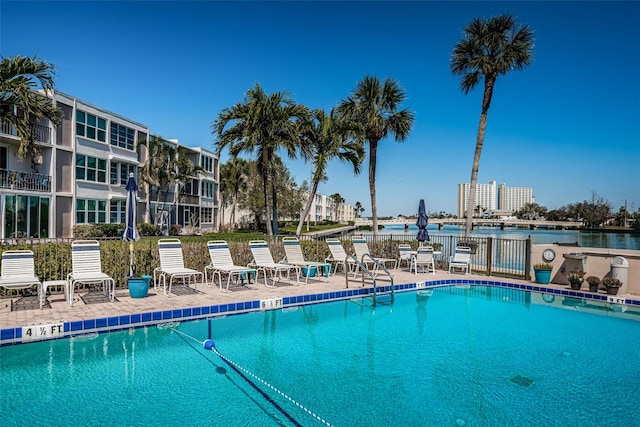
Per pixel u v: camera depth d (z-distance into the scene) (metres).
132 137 29.53
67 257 8.96
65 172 23.36
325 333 7.04
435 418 4.06
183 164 32.88
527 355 6.00
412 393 4.64
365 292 10.12
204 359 5.62
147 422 3.87
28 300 7.86
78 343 6.11
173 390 4.62
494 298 10.35
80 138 24.28
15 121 16.31
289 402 4.38
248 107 18.44
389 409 4.24
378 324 7.71
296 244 11.86
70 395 4.43
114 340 6.30
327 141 19.45
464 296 10.58
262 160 19.42
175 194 35.22
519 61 16.92
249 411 4.14
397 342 6.59
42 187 21.89
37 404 4.20
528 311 8.95
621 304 9.48
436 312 8.78
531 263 12.13
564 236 49.56
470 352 6.13
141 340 6.33
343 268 13.23
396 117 18.73
